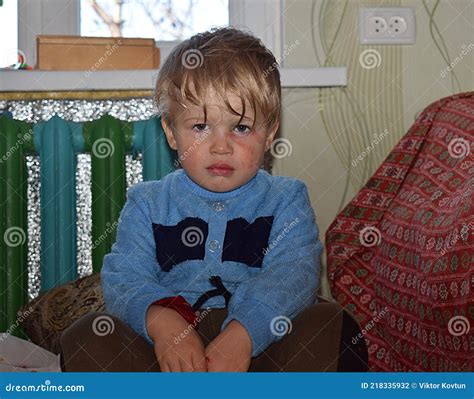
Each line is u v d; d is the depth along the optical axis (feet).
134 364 2.81
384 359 4.00
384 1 5.34
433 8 5.36
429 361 3.45
